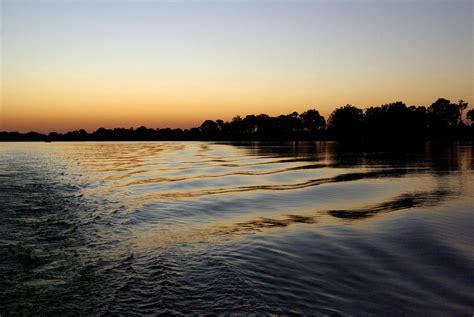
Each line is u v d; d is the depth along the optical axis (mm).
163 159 53500
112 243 9891
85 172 31688
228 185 22359
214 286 6922
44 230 11180
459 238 10266
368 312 5930
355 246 9555
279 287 6879
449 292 6703
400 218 12812
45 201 16312
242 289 6770
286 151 78062
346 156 56469
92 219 12836
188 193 19156
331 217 13234
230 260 8445
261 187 21375
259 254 8906
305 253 8969
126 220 12766
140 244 9805
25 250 9148
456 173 29109
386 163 40906
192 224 12234
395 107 165375
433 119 168750
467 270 7805
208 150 90438
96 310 6004
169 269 7859
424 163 40500
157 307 6082
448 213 13602
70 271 7750
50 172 31031
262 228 11633
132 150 99438
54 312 5949
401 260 8430
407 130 165625
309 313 5875
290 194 18641
